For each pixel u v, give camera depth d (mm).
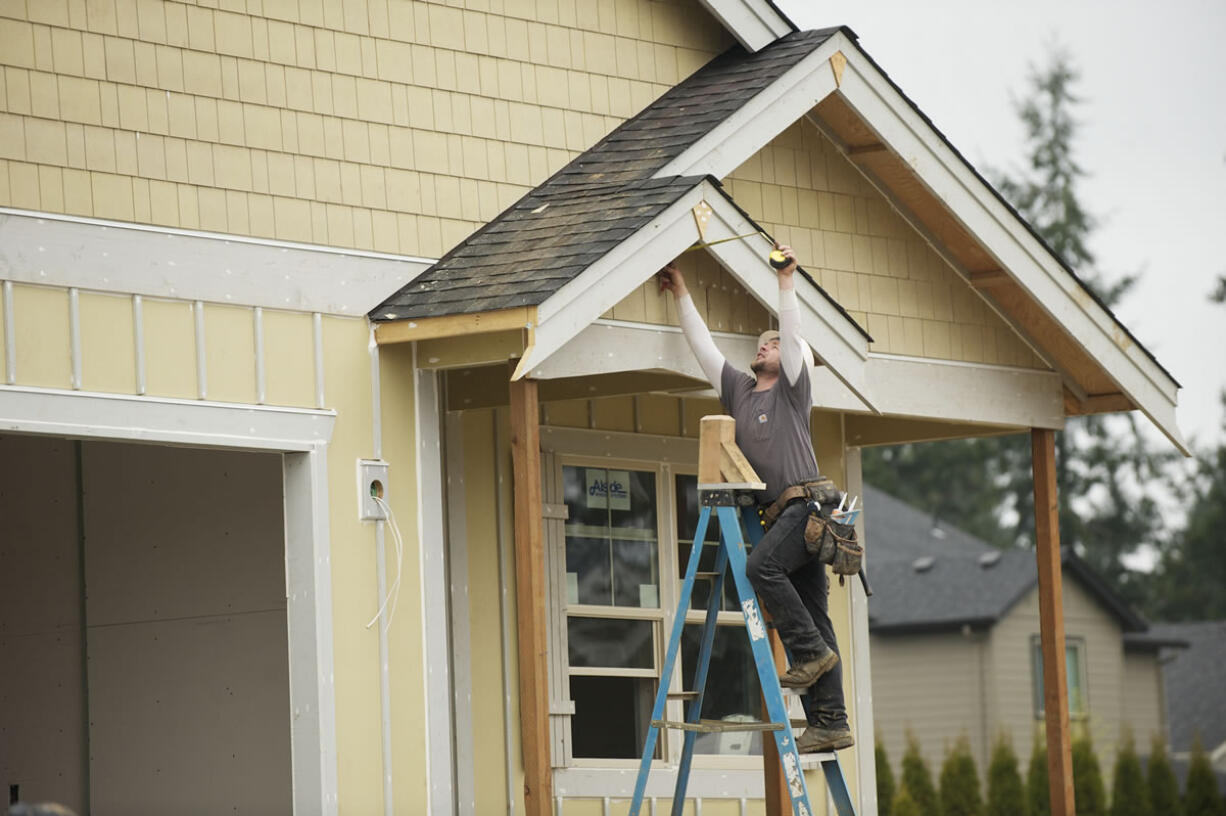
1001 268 17375
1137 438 72625
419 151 14719
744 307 15102
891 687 56031
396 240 14469
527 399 13688
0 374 12219
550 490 16312
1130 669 59438
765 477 13141
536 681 13453
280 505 15492
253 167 13688
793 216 16578
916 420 19281
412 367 14398
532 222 14672
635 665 16984
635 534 17156
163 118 13242
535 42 15680
